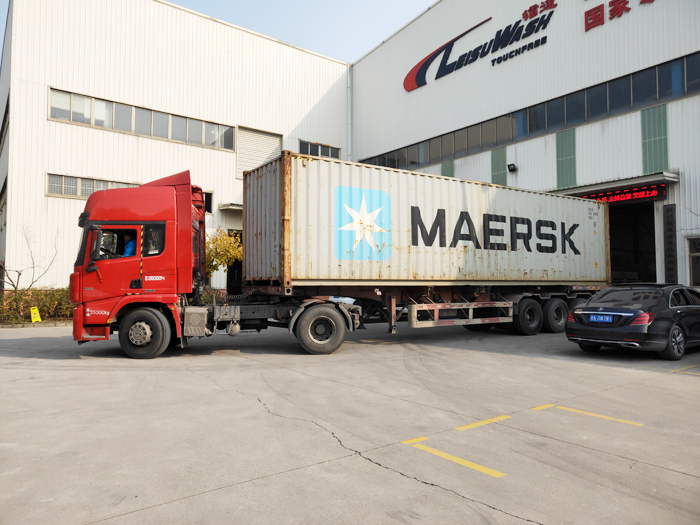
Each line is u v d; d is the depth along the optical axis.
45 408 5.82
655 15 16.56
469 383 7.25
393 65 28.12
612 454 4.36
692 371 8.16
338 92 30.17
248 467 4.01
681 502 3.43
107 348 10.90
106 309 9.31
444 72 24.86
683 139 15.80
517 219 13.16
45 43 19.53
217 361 9.20
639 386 7.07
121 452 4.36
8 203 18.44
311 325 9.91
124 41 21.56
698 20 15.45
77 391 6.71
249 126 25.58
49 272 19.11
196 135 23.73
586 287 14.84
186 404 6.01
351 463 4.11
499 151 21.98
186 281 9.46
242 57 25.53
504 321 12.68
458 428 5.07
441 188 11.60
